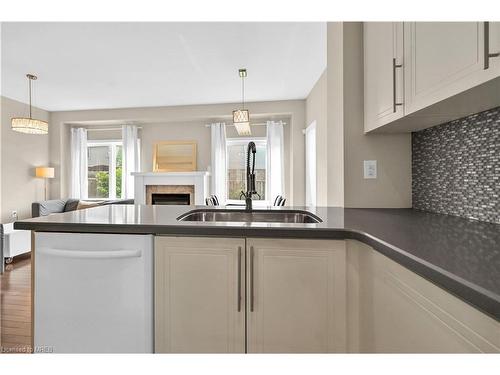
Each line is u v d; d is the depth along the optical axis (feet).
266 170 19.66
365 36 5.80
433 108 3.67
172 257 3.92
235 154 20.56
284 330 3.75
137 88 15.57
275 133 19.35
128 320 3.97
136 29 9.48
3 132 17.26
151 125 21.04
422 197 5.57
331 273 3.69
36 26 9.26
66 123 20.92
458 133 4.52
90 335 4.03
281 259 3.74
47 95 16.80
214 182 19.86
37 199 19.61
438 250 2.60
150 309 3.94
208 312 3.87
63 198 20.66
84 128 21.26
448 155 4.78
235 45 10.64
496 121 3.77
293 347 3.74
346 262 3.68
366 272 3.54
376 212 5.29
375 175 5.97
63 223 4.07
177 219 4.41
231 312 3.83
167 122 20.88
